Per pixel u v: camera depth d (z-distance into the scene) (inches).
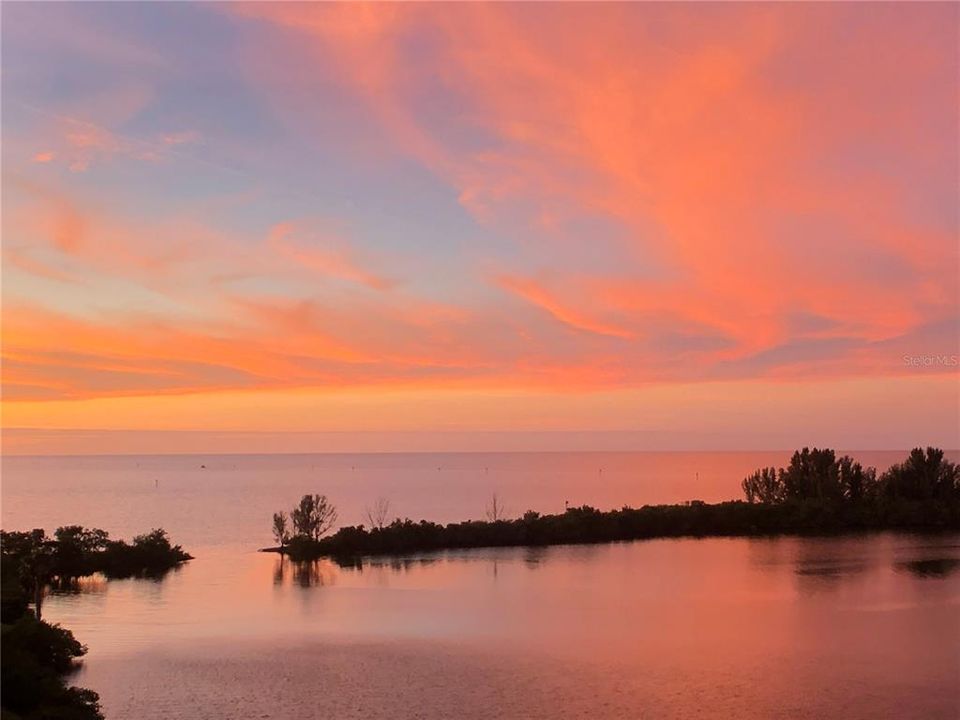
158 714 1396.4
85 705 1343.5
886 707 1407.5
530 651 1801.2
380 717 1379.2
